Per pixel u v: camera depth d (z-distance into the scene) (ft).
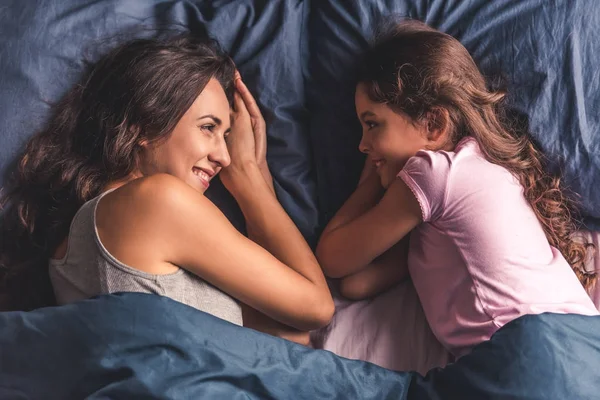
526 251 4.40
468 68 4.74
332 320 4.88
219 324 3.89
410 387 4.11
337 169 5.13
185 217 3.93
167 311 3.80
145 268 3.92
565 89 4.96
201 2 5.25
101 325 3.74
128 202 3.91
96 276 3.95
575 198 5.05
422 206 4.45
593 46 4.99
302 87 5.13
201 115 4.37
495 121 4.76
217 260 4.04
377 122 4.71
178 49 4.47
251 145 4.90
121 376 3.68
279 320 4.38
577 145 4.97
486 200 4.42
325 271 4.88
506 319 4.28
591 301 4.54
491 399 3.88
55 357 3.74
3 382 3.76
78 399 3.69
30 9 5.00
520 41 4.98
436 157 4.48
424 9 5.09
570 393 3.87
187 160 4.36
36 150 4.52
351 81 5.03
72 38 4.99
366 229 4.66
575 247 4.88
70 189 4.35
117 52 4.51
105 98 4.38
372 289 4.94
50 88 4.93
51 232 4.33
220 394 3.73
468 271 4.43
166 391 3.64
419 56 4.64
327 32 5.09
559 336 4.02
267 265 4.17
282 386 3.85
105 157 4.31
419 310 4.92
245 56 5.10
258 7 5.21
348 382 3.99
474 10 5.07
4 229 4.58
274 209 4.76
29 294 4.44
